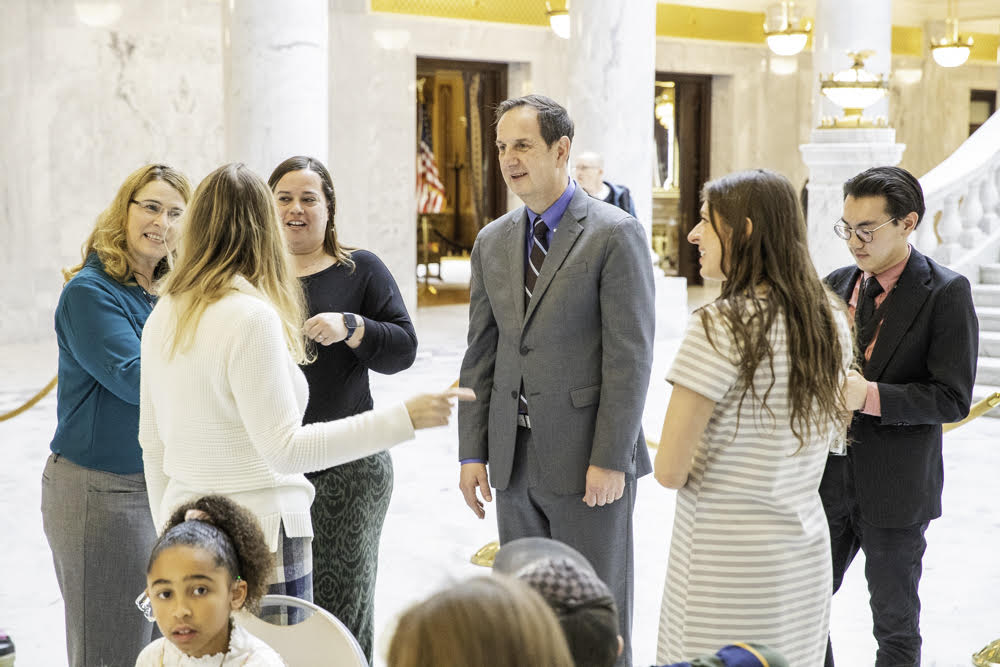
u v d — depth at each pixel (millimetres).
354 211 14148
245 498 2725
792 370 2562
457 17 14688
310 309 3539
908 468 3357
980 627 4562
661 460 2627
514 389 3383
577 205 3312
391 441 2662
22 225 12102
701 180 18109
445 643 1211
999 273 9711
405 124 14422
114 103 12492
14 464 7152
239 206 2727
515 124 3250
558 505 3336
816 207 9344
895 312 3354
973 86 20609
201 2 12914
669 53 16953
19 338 12234
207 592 2320
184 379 2678
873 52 9539
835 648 4348
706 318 2594
